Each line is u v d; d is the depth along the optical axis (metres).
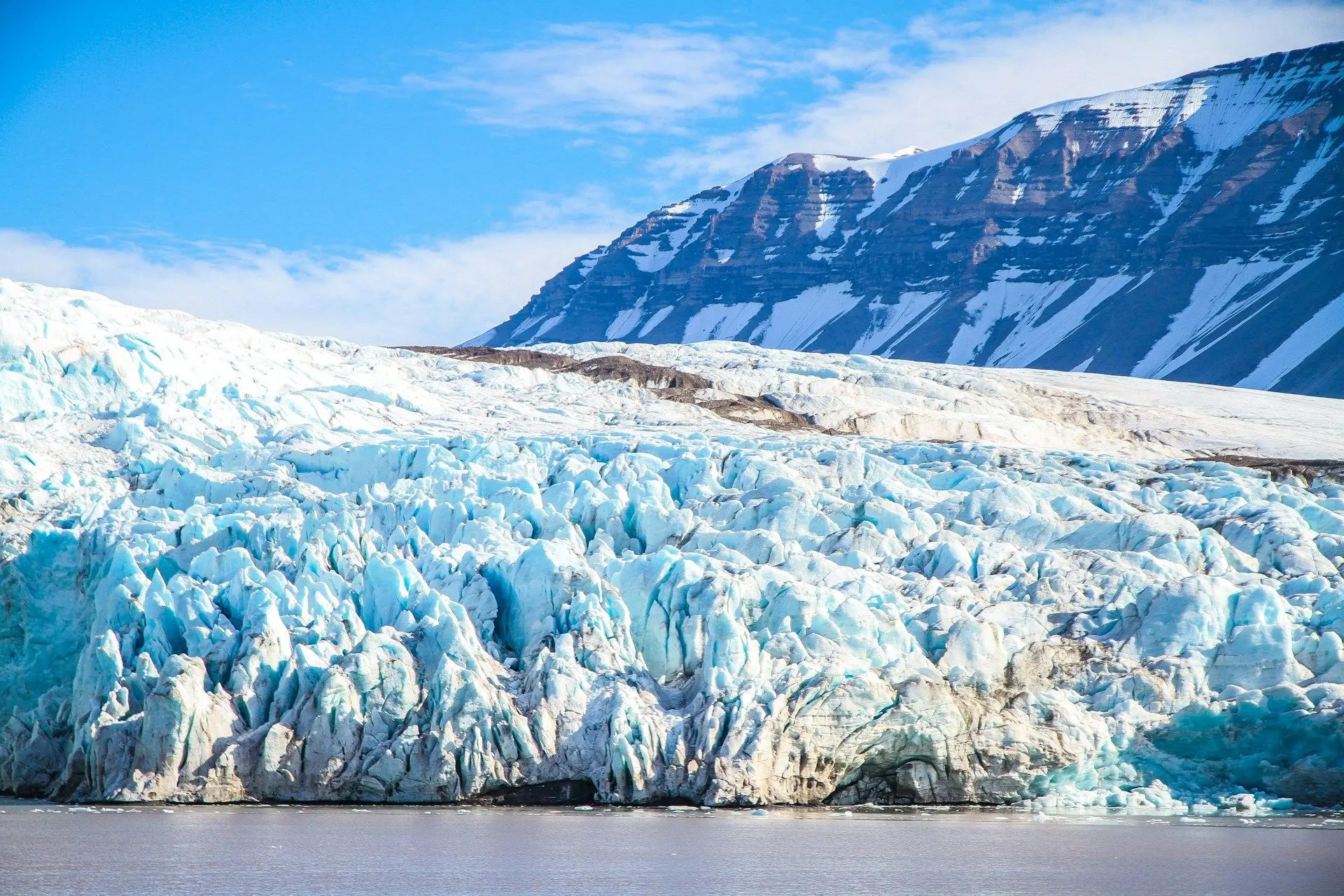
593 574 114.06
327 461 144.88
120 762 106.00
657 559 116.00
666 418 182.38
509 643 115.75
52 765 113.56
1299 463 174.12
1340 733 103.12
